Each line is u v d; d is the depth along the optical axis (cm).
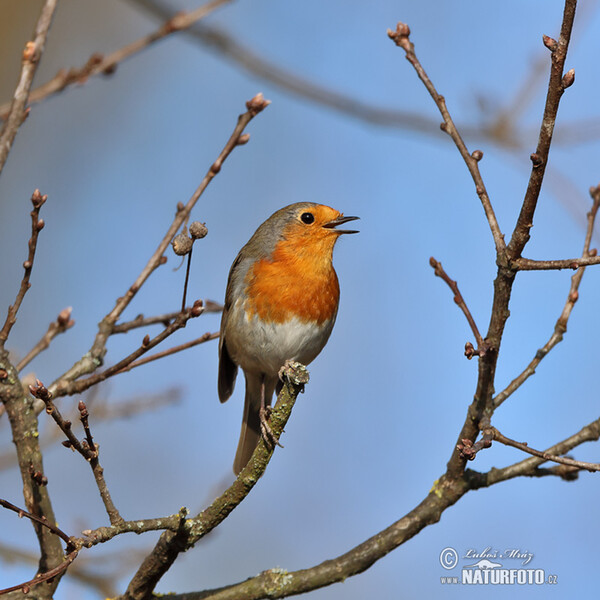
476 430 815
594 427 852
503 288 755
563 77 680
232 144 938
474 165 792
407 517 838
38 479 757
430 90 825
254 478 775
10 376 821
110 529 686
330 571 821
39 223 775
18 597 793
